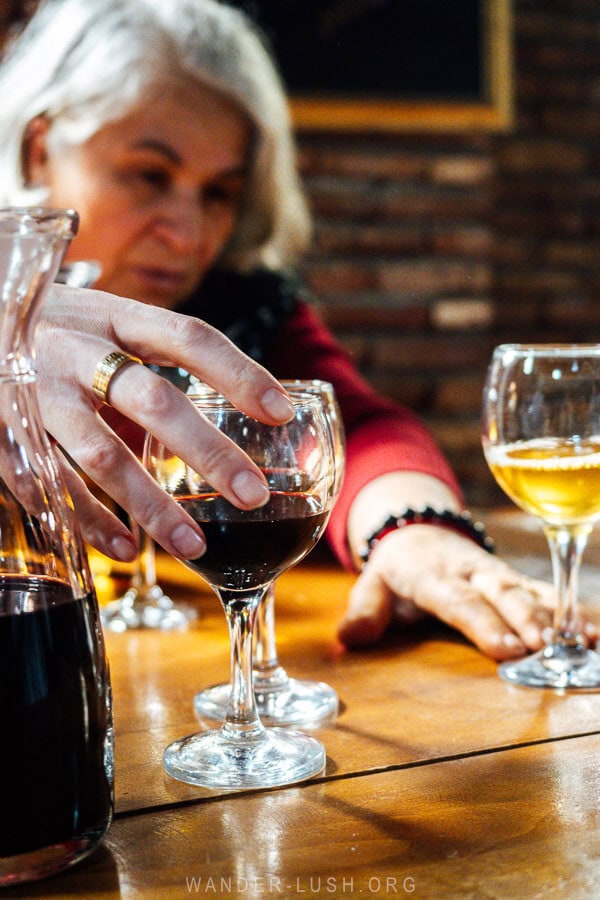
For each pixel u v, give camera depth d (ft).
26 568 1.59
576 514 2.66
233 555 1.95
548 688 2.55
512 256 13.21
